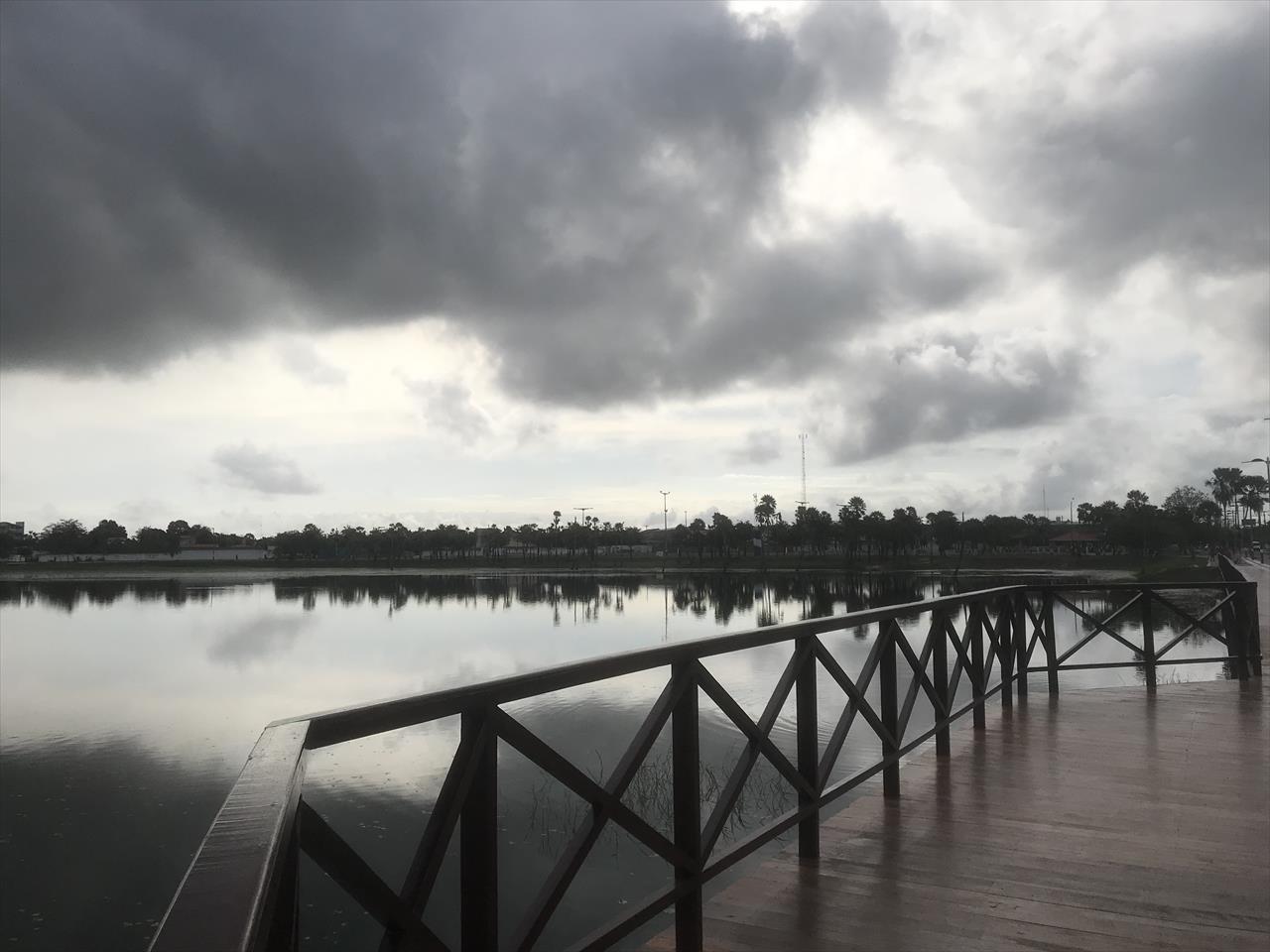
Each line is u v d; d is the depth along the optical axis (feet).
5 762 66.49
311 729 4.81
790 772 11.50
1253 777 16.90
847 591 254.47
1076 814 14.60
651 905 8.34
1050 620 26.32
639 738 8.23
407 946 5.35
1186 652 72.33
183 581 438.40
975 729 21.12
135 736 76.69
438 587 344.28
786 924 10.32
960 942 9.86
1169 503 411.34
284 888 3.67
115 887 40.86
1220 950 9.66
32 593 339.77
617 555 609.01
